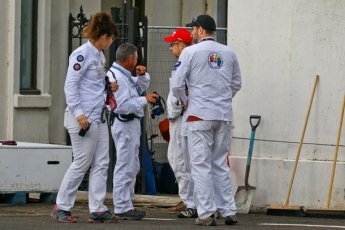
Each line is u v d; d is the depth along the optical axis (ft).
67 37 91.91
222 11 96.78
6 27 87.86
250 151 74.18
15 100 87.04
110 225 55.83
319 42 72.43
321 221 65.16
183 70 56.95
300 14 72.84
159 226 55.77
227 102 57.67
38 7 89.66
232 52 58.29
